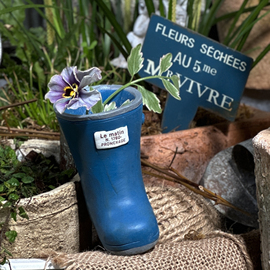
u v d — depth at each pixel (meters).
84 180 0.65
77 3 1.42
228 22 1.33
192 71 1.01
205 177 0.91
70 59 1.21
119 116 0.60
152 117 1.08
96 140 0.60
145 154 0.90
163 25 0.99
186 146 0.94
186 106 1.03
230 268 0.67
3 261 0.65
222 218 0.90
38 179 0.73
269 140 0.62
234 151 0.95
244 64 0.99
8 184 0.66
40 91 1.09
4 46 1.48
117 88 0.71
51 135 0.98
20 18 1.21
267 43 1.27
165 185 0.91
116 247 0.64
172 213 0.81
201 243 0.70
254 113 1.19
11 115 1.06
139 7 1.34
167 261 0.64
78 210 0.72
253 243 0.72
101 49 1.42
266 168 0.62
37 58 1.21
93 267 0.61
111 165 0.62
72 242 0.72
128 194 0.64
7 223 0.66
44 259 0.67
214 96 1.02
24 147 0.88
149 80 1.02
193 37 0.99
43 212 0.66
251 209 0.90
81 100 0.55
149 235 0.64
